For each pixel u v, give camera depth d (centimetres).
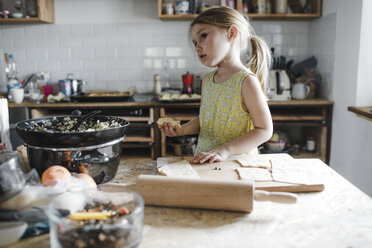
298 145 290
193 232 71
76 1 311
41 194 71
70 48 317
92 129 98
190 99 261
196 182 80
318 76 293
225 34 122
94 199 72
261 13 290
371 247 65
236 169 102
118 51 318
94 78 323
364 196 87
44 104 265
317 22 298
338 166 262
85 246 58
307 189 90
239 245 66
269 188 89
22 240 68
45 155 91
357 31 232
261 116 120
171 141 279
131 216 63
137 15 313
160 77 320
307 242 67
